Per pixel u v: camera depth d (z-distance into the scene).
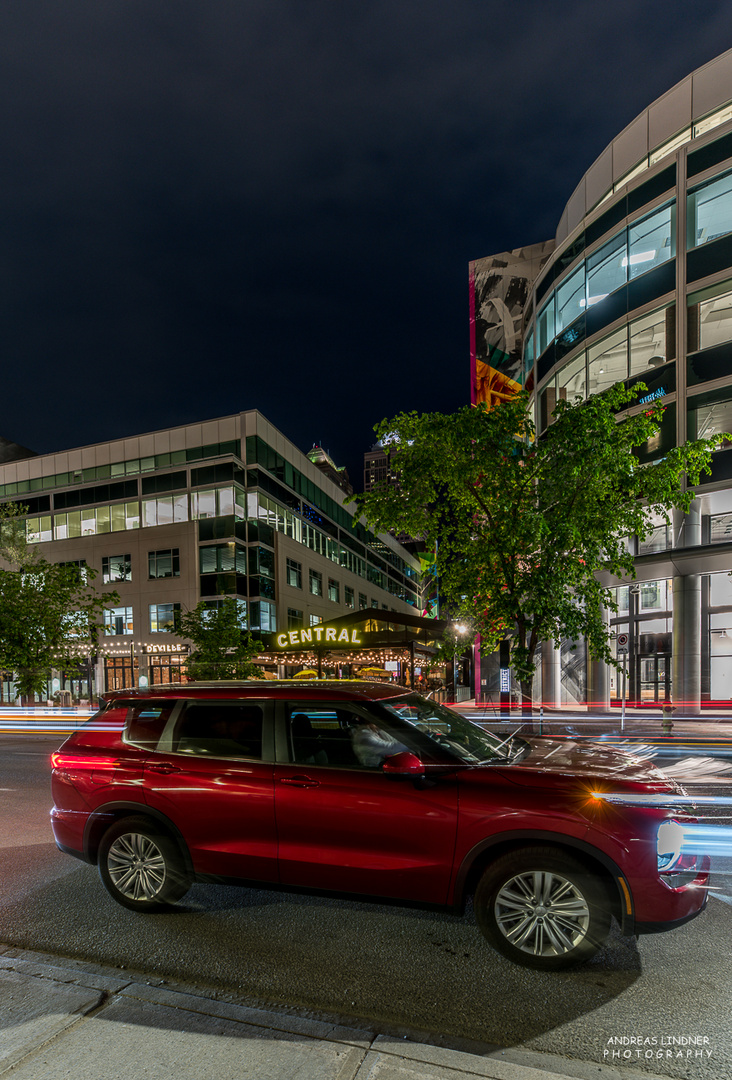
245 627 37.19
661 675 24.09
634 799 3.50
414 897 3.72
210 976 3.46
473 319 36.94
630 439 10.17
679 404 20.22
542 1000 3.18
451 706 28.88
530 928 3.50
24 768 11.73
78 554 41.31
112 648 38.94
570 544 9.91
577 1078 2.51
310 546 49.34
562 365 26.05
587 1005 3.13
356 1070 2.48
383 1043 2.69
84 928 4.17
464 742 4.41
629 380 22.30
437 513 11.52
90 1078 2.45
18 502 44.31
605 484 10.00
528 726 15.48
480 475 10.61
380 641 23.56
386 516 11.37
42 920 4.32
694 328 20.16
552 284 27.41
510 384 35.50
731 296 19.41
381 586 73.19
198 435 40.56
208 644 24.72
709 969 3.52
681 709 19.78
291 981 3.39
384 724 4.12
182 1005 3.01
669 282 20.98
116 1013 2.94
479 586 10.59
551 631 10.30
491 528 10.77
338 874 3.87
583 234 25.11
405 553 88.31
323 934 4.03
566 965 3.44
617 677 25.88
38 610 18.06
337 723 4.28
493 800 3.60
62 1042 2.69
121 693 5.00
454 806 3.65
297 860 3.96
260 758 4.25
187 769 4.37
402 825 3.73
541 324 28.80
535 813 3.49
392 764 3.69
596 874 3.43
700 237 20.28
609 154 25.34
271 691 4.52
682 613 20.02
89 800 4.62
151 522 39.69
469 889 3.67
